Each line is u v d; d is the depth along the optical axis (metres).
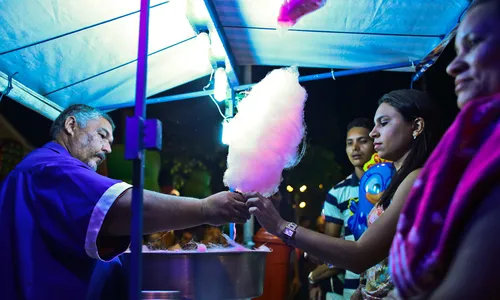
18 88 2.93
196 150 7.17
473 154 0.84
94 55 3.00
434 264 0.82
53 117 3.39
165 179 5.73
